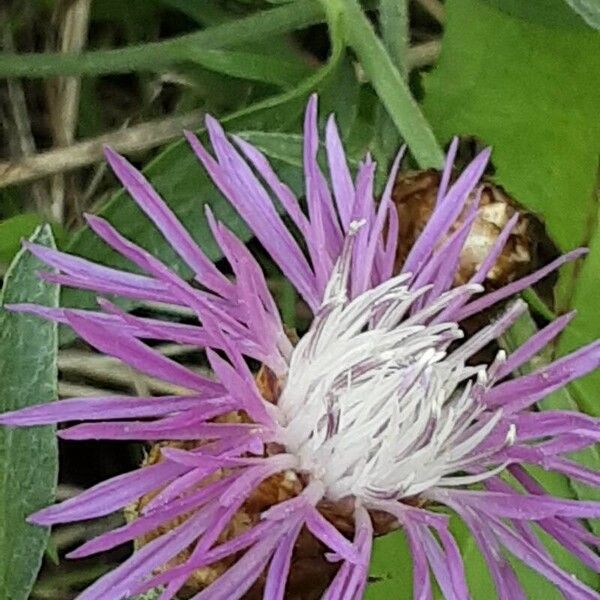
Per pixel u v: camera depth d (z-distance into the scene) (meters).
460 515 0.09
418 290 0.09
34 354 0.10
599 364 0.09
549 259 0.13
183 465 0.08
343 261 0.09
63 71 0.13
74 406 0.08
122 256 0.12
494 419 0.09
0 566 0.10
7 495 0.10
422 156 0.12
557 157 0.13
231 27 0.13
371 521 0.09
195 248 0.09
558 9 0.12
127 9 0.14
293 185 0.12
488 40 0.13
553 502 0.09
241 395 0.08
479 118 0.13
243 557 0.08
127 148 0.14
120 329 0.09
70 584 0.13
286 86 0.13
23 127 0.14
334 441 0.09
